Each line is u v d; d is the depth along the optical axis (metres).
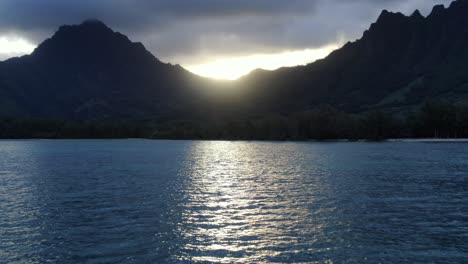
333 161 117.50
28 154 164.25
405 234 37.62
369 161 115.88
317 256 31.95
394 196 57.09
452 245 34.47
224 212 47.34
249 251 33.22
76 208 49.97
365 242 35.28
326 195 58.25
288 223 41.84
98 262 31.09
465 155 135.75
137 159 134.50
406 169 92.75
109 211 48.12
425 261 30.86
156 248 34.12
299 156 141.75
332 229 39.41
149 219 44.03
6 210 49.00
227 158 137.75
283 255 32.22
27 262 31.16
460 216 44.59
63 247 34.53
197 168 101.88
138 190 64.31
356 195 58.00
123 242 35.81
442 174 82.44
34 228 40.59
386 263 30.48
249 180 76.50
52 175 86.12
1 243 35.62
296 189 64.31
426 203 51.91
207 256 32.19
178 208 49.78
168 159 134.25
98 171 94.56
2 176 84.88
